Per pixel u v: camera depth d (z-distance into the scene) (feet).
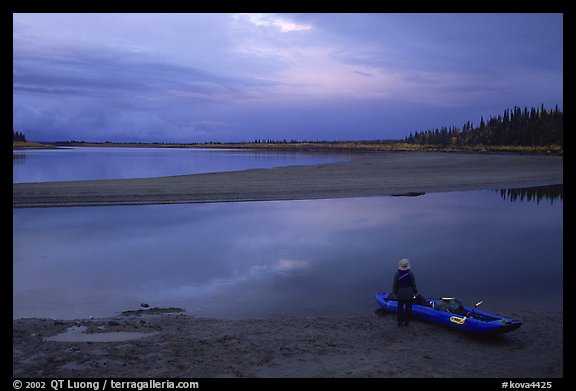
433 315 31.65
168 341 27.61
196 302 37.68
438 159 288.51
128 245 59.98
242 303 37.40
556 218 82.17
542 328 30.73
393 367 23.99
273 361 24.67
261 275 46.06
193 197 104.37
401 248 58.49
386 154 439.22
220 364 24.17
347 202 102.78
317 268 48.75
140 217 81.56
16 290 40.57
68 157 365.81
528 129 602.03
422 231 69.92
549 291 40.86
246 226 73.51
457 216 84.12
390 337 28.86
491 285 42.78
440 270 48.14
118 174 176.14
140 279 44.42
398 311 31.19
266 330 29.94
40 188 110.93
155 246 59.36
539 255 54.90
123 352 25.73
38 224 74.02
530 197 113.29
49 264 50.14
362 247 58.85
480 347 27.27
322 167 200.85
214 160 315.58
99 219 79.25
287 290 41.14
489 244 60.49
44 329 29.78
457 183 140.15
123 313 34.42
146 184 122.62
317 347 26.84
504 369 23.94
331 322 31.89
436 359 25.22
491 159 284.82
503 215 85.25
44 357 24.89
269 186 122.93
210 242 61.93
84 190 108.88
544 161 256.93
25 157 360.07
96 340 27.96
